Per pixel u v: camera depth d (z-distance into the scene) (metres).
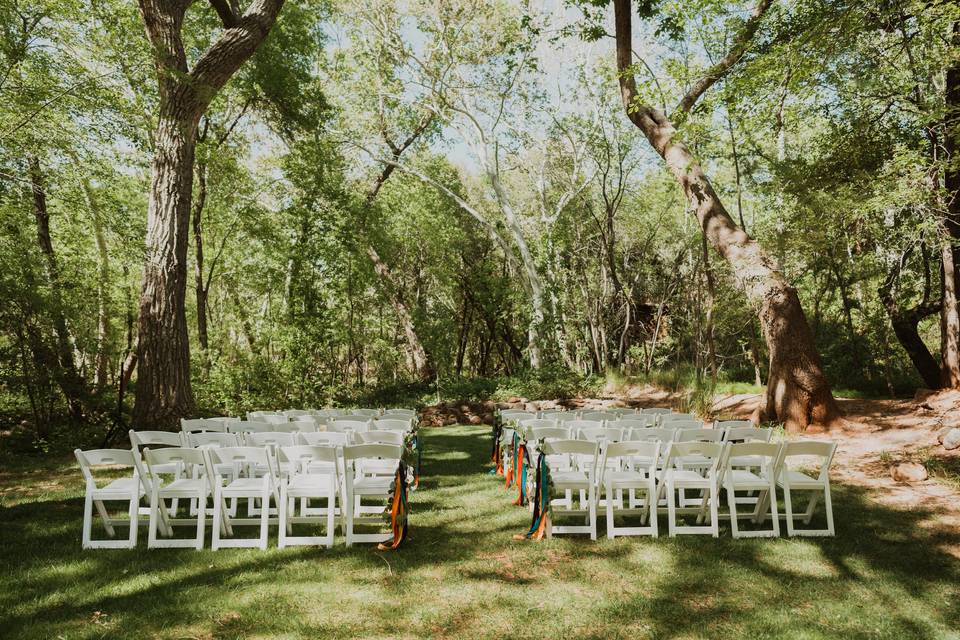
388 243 23.12
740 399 16.05
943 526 6.06
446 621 4.04
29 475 9.25
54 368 13.06
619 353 26.14
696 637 3.83
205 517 6.30
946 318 12.95
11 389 12.73
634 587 4.62
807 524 6.23
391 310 29.72
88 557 5.24
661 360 24.61
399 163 25.81
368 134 26.14
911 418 11.30
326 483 5.93
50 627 3.88
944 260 12.95
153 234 12.02
